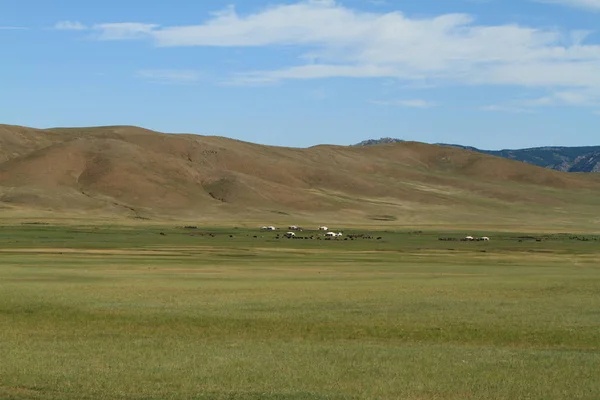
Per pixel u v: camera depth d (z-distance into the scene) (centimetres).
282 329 4188
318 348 3616
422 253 13138
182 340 3822
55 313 4625
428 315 4728
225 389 2789
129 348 3569
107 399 2631
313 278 7500
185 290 6025
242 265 9444
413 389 2830
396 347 3672
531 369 3177
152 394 2706
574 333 4134
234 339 3884
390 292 6066
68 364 3173
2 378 2898
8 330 4050
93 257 10344
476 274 8375
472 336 4047
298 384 2883
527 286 6700
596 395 2775
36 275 7238
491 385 2898
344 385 2877
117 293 5691
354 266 9575
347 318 4572
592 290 6362
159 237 17288
